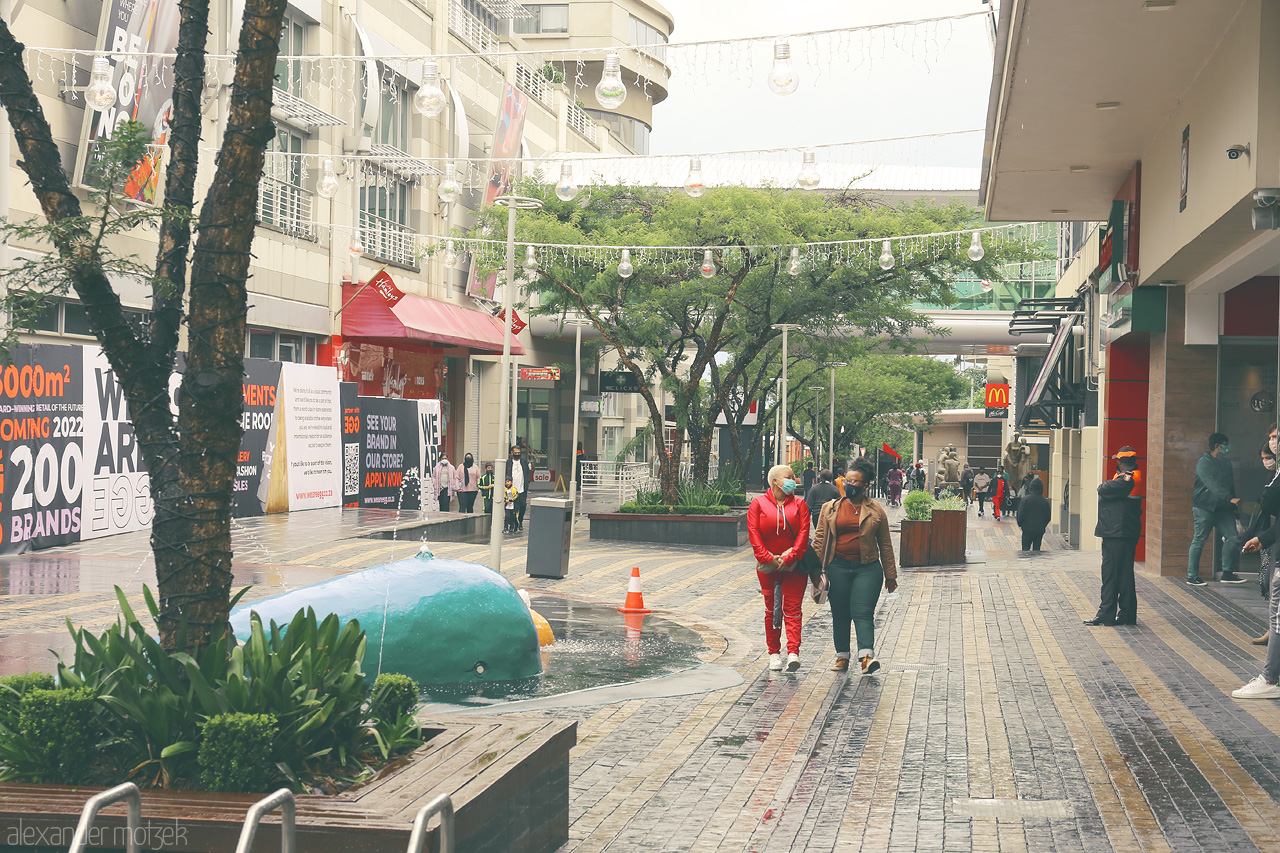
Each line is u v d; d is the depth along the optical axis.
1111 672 9.97
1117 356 20.59
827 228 28.58
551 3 66.25
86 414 18.19
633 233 28.38
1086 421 26.55
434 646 9.29
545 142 48.59
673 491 28.48
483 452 45.16
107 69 11.12
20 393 16.45
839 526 10.16
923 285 29.27
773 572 10.17
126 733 4.68
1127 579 12.70
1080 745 7.43
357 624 5.30
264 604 8.90
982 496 48.38
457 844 4.11
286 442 24.00
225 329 4.99
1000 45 12.12
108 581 14.12
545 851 5.25
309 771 4.70
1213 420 16.81
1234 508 15.92
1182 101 13.48
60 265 5.00
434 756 4.91
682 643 11.91
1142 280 16.38
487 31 42.69
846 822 5.87
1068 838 5.56
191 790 4.44
